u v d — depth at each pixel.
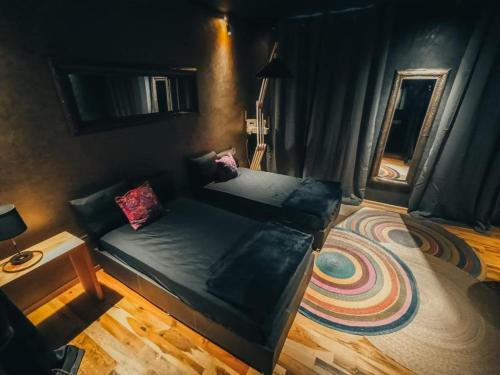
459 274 2.73
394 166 4.22
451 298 2.43
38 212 2.20
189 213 2.92
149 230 2.57
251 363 1.78
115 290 2.50
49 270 2.31
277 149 5.05
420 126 3.83
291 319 1.97
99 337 2.03
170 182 3.27
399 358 1.90
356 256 3.03
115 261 2.34
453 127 3.42
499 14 2.85
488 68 3.03
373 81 3.81
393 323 2.18
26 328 1.51
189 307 1.90
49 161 2.20
